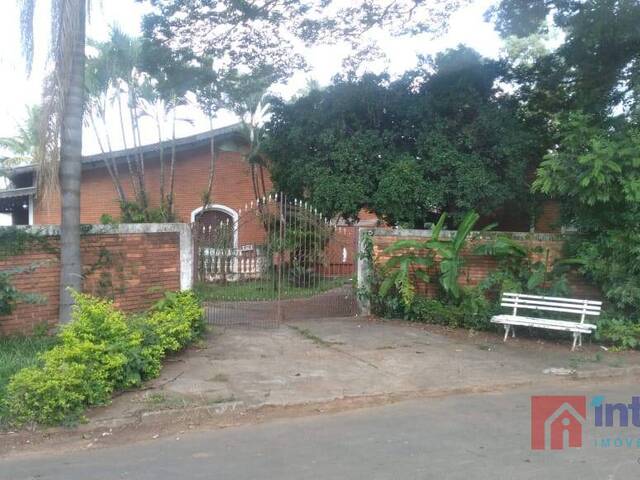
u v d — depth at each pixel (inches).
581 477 179.0
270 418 243.6
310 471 184.9
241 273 437.1
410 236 462.9
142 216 753.6
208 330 393.1
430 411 251.9
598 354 353.4
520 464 189.9
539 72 577.6
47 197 332.2
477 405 261.0
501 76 592.7
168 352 331.0
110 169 802.8
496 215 633.6
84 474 185.6
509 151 525.0
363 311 467.8
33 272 344.2
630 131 384.2
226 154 867.4
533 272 420.5
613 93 505.4
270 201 445.7
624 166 375.6
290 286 446.6
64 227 335.0
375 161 546.6
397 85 567.2
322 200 542.0
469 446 207.5
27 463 196.4
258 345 362.3
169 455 201.8
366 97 556.1
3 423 220.5
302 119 581.6
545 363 335.0
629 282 390.0
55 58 316.2
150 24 490.9
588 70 518.3
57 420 224.5
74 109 328.8
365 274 465.1
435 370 315.3
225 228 437.7
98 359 252.8
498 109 547.2
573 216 426.9
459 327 426.3
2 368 256.4
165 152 861.2
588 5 477.1
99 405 240.4
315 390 274.8
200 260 428.8
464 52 573.6
